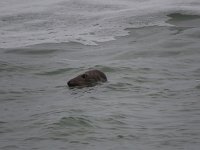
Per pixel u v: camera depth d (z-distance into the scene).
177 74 51.38
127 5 77.00
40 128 34.81
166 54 59.31
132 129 34.62
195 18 70.56
